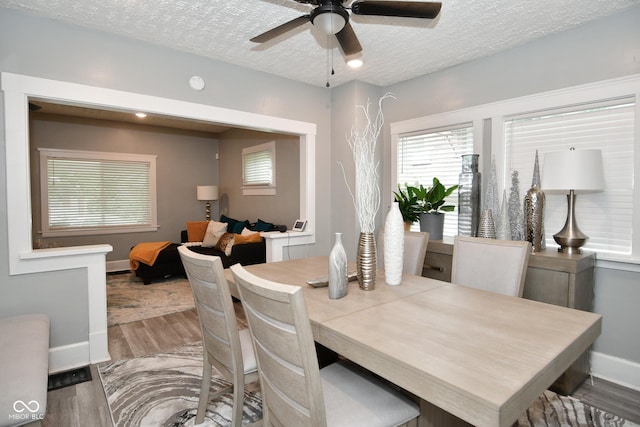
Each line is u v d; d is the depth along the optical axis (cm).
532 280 244
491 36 273
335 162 405
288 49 302
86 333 269
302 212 402
